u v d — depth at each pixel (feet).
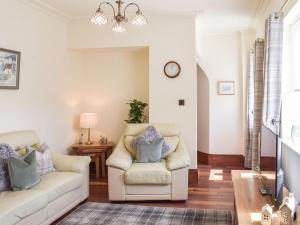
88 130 17.54
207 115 20.56
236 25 17.72
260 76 13.69
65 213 11.10
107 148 16.94
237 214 6.71
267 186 8.18
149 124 15.25
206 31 19.19
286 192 7.96
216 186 14.93
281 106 10.84
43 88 14.46
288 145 8.63
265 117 10.69
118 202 12.75
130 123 16.48
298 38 10.78
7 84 11.97
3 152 9.95
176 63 15.61
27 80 13.26
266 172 8.71
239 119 19.94
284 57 11.29
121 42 16.11
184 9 14.56
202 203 12.57
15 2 12.42
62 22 16.12
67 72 16.74
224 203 12.53
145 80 17.97
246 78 18.94
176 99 15.71
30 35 13.43
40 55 14.19
